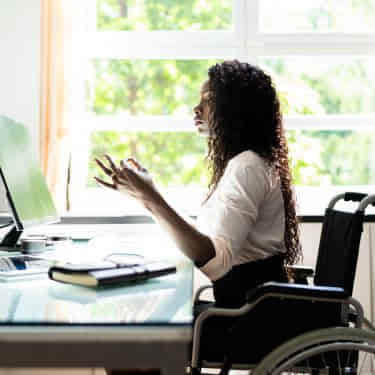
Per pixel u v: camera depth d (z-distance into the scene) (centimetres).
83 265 126
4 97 280
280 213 169
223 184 161
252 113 174
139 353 86
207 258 144
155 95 353
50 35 267
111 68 338
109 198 299
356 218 158
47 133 267
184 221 142
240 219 153
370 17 309
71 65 270
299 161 326
